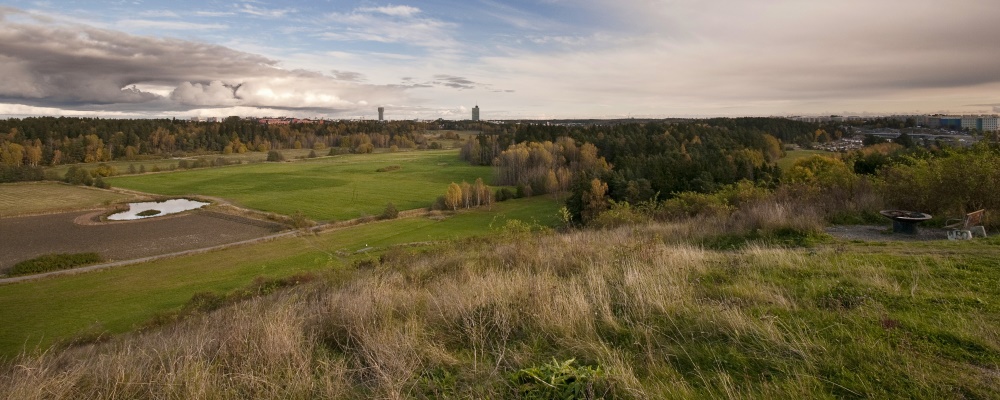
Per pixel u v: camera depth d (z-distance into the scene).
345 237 56.41
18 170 99.94
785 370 3.48
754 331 4.05
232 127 176.12
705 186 45.38
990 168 10.54
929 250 7.38
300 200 83.62
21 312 31.11
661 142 82.00
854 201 13.10
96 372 4.25
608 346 4.20
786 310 4.64
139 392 3.92
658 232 12.30
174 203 84.38
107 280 41.03
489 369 3.87
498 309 5.02
